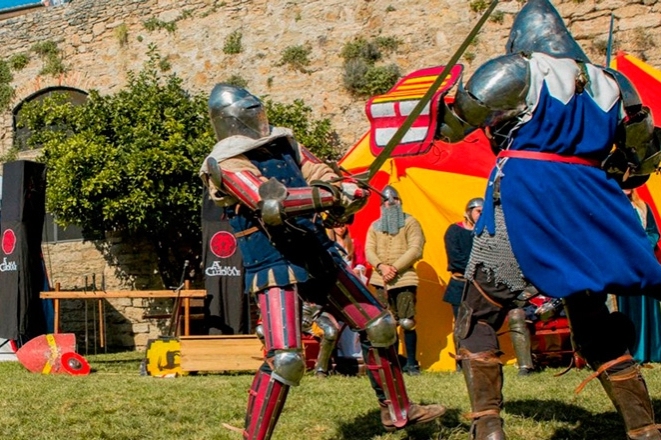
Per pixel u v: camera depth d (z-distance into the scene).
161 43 13.13
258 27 12.53
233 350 7.18
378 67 11.71
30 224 8.91
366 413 4.32
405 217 7.20
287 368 3.14
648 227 7.30
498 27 11.16
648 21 10.53
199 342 7.17
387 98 3.61
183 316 9.49
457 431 3.77
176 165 10.47
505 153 3.01
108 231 12.26
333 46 12.03
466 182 7.84
